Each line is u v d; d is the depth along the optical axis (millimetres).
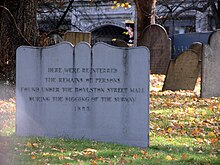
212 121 7180
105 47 5703
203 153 5289
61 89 5824
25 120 5895
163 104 8648
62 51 5801
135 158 4941
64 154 5055
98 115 5762
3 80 9367
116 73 5688
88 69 5758
